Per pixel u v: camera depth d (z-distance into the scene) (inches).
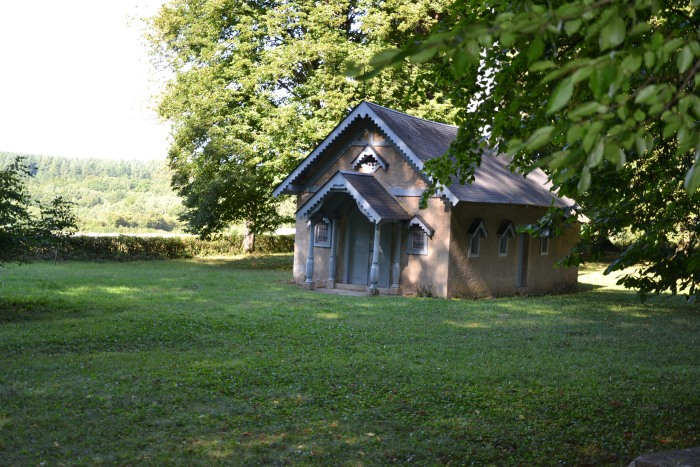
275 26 1347.2
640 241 304.5
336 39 1352.1
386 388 421.1
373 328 653.3
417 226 965.2
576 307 874.1
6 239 655.8
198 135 1373.0
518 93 301.7
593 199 343.0
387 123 960.9
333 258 1021.8
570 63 117.4
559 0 210.2
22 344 532.7
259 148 1354.6
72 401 376.2
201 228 1441.9
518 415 370.0
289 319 693.3
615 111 130.7
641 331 679.7
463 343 584.7
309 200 976.9
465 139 366.9
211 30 1408.7
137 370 453.7
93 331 589.6
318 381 434.3
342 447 315.6
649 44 120.9
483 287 1010.7
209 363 478.9
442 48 125.3
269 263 1537.9
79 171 3336.6
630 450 315.9
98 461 291.0
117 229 2327.8
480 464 297.7
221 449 309.7
